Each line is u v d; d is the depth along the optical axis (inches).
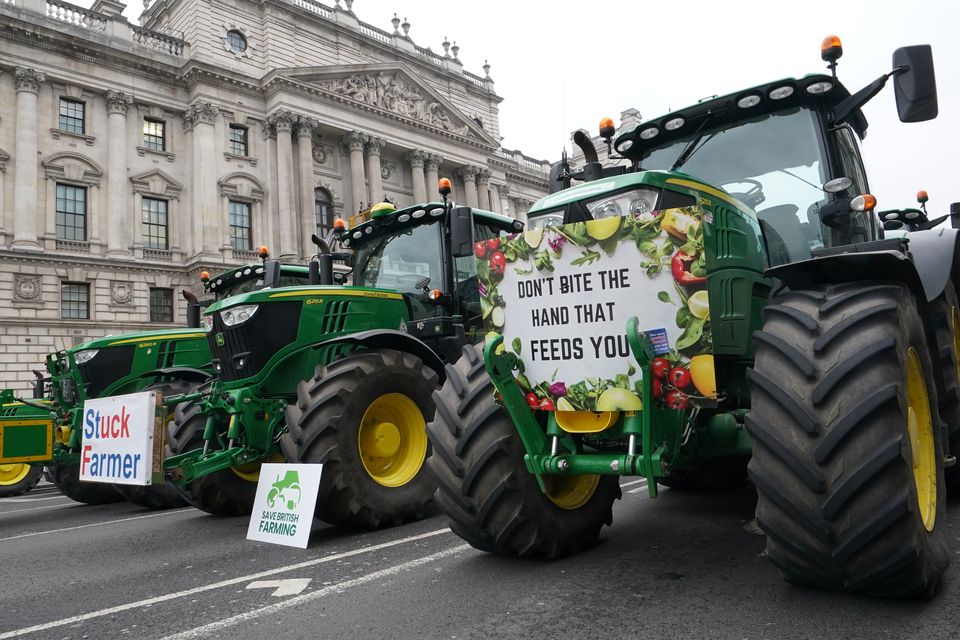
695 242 103.6
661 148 166.4
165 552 183.9
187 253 1173.7
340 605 119.9
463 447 133.0
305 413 187.9
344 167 1413.6
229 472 242.7
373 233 267.3
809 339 98.7
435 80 1748.3
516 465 130.6
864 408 89.8
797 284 113.3
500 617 106.4
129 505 314.3
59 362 313.6
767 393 99.0
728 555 135.2
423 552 156.9
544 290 118.6
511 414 122.1
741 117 156.7
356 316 235.5
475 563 140.2
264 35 1347.2
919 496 105.3
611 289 111.2
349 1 1535.4
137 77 1148.5
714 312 119.1
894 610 96.3
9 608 136.9
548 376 119.4
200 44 1246.3
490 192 1756.9
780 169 148.9
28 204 1007.6
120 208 1102.4
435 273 245.1
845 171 146.1
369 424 200.4
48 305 1020.5
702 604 105.7
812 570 97.3
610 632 96.8
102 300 1070.4
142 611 127.2
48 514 298.7
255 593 133.0
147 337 332.5
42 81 1046.4
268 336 215.2
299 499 179.5
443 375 231.3
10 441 260.7
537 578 126.3
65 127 1078.4
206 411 214.1
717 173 156.6
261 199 1254.3
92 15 1118.4
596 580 122.6
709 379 103.3
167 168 1173.7
